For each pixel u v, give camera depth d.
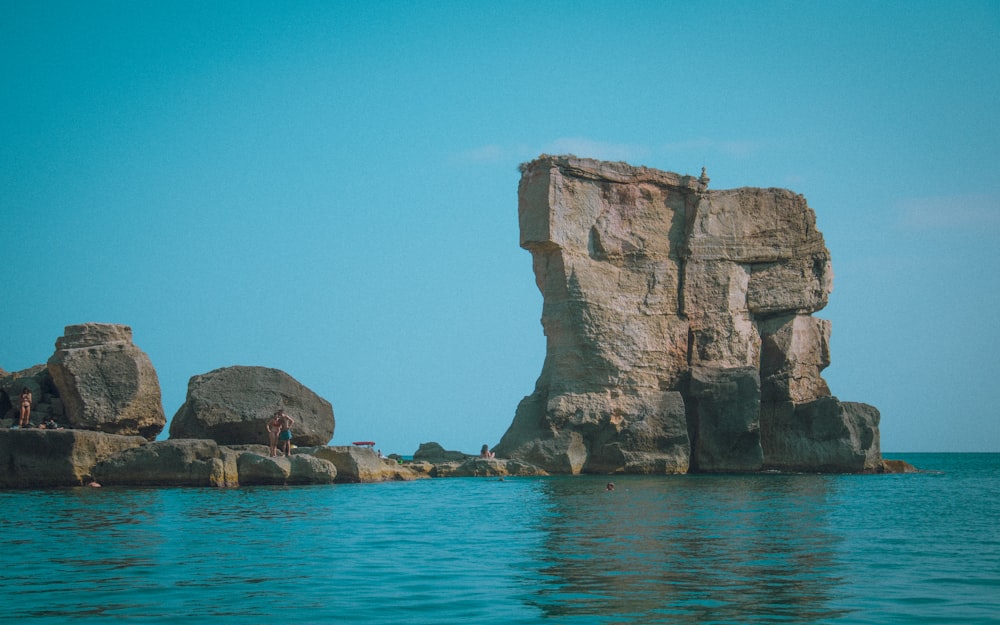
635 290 53.47
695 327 54.56
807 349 56.50
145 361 40.19
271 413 42.12
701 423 52.25
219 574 16.94
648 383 52.62
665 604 14.52
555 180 51.84
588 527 24.36
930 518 26.95
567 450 49.84
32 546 20.16
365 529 23.58
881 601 14.78
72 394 38.84
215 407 41.59
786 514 27.95
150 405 40.03
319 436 44.09
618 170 53.59
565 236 51.97
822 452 53.16
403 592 15.41
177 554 19.23
